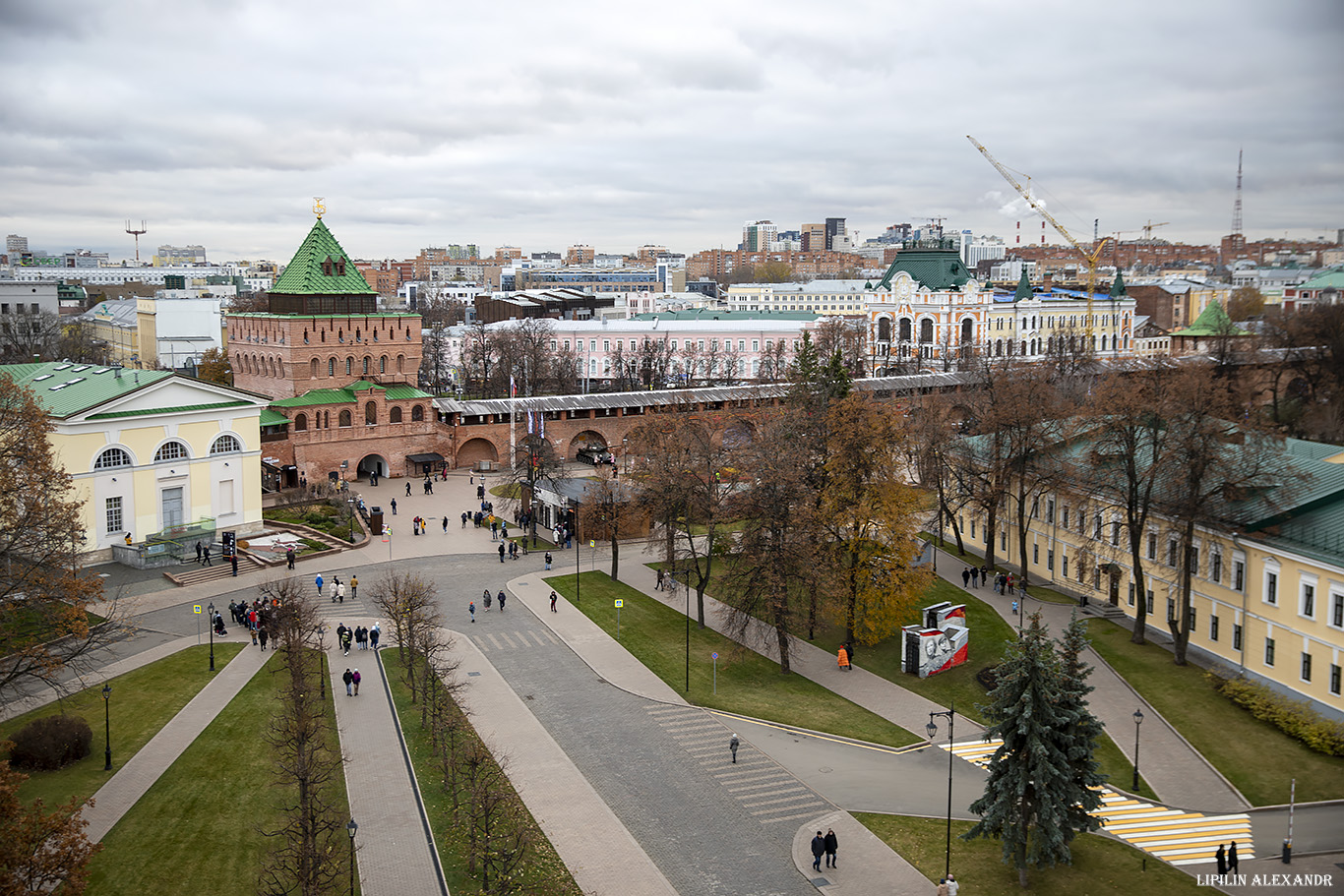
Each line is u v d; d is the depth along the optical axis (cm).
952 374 17162
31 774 5062
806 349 10412
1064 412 8469
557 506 10362
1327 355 14250
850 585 7100
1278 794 5066
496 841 4578
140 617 7506
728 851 4594
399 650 6769
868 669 6981
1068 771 4306
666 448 8506
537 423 11062
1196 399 6569
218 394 9325
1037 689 4344
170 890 4150
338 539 9756
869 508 7056
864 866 4497
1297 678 5956
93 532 8569
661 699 6350
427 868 4378
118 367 9369
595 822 4822
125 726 5656
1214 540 6656
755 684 6669
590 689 6481
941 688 6619
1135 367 16612
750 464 7612
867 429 7131
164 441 8938
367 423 12988
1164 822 4856
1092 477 7656
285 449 12281
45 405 8694
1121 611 7738
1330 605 5684
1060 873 4425
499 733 5800
